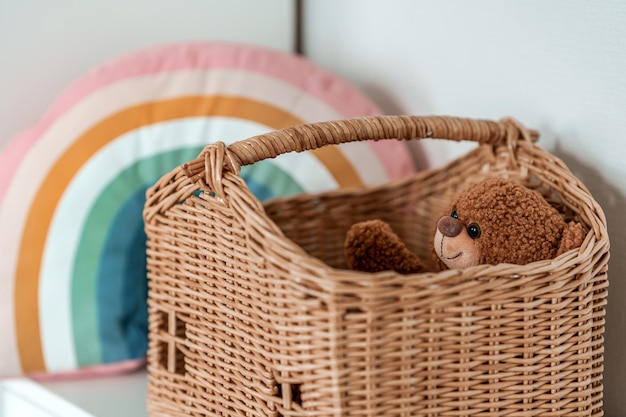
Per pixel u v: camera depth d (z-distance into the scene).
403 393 0.75
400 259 0.99
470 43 1.16
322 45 1.51
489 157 1.03
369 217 1.15
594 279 0.82
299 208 1.12
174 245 0.94
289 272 0.74
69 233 1.14
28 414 1.13
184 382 0.97
